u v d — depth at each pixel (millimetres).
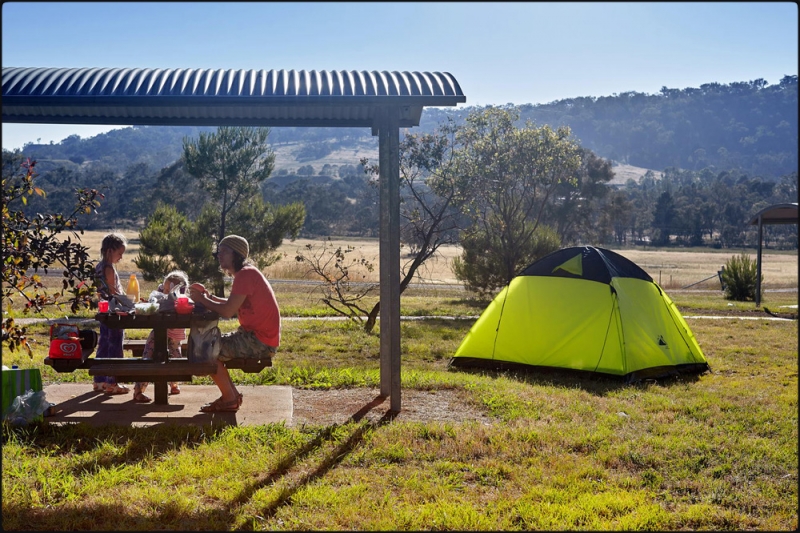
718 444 5750
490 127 20266
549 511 4195
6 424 5258
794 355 11219
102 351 6598
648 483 4859
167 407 6141
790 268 60281
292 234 23719
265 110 6492
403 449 5168
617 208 67562
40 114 6445
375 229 71438
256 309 5859
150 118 6637
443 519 4004
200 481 4469
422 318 15742
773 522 4219
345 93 5629
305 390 7180
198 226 22906
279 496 4266
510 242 20812
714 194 109062
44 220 5578
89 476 4422
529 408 6723
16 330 5562
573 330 9383
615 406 7176
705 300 23219
